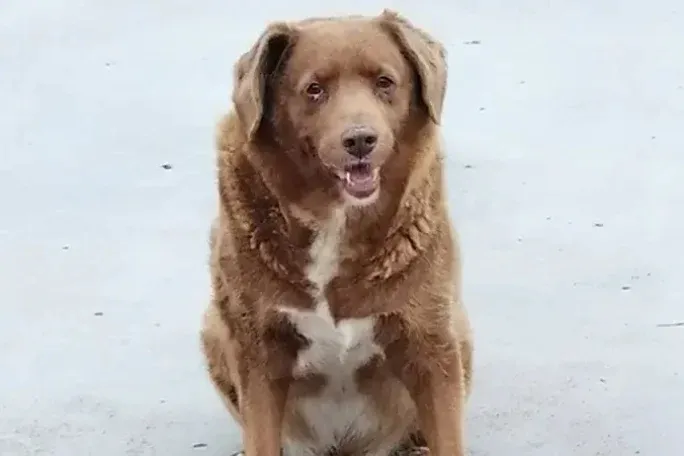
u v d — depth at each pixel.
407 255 6.15
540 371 7.66
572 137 11.59
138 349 8.23
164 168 11.24
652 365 7.68
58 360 8.12
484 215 9.96
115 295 8.96
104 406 7.59
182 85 13.40
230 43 14.65
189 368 7.99
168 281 9.14
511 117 12.14
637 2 15.55
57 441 7.25
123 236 9.93
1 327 8.56
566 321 8.25
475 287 8.76
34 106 12.95
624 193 10.27
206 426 7.38
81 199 10.67
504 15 15.36
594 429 7.06
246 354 6.44
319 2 15.91
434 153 6.30
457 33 14.75
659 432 7.00
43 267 9.44
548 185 10.50
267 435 6.54
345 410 6.77
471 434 7.07
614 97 12.52
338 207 6.04
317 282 6.19
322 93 6.04
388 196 6.08
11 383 7.87
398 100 6.09
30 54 14.49
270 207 6.14
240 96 6.04
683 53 13.67
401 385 6.68
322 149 5.89
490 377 7.62
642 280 8.75
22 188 10.95
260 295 6.27
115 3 16.23
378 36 6.12
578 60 13.65
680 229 9.53
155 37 14.98
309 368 6.49
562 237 9.50
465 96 12.75
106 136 12.07
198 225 10.05
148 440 7.25
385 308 6.23
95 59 14.29
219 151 6.38
